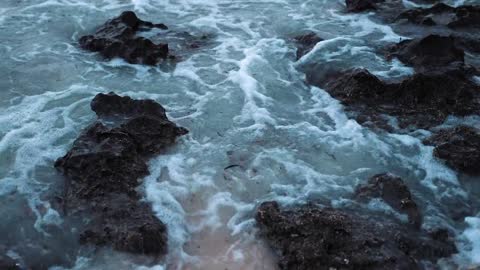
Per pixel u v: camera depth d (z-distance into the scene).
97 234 5.95
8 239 6.00
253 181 6.89
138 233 5.81
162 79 9.11
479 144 7.27
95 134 7.14
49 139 7.47
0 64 9.27
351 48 9.93
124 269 5.65
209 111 8.26
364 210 6.41
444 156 7.23
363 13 11.66
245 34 10.77
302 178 6.97
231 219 6.33
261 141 7.64
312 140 7.70
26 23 10.85
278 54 9.97
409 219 6.25
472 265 5.73
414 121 8.05
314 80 9.21
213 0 12.39
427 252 5.86
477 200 6.69
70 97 8.45
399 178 6.69
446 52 9.16
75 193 6.46
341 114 8.30
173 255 5.85
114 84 8.89
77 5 11.80
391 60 9.49
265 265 5.78
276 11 11.85
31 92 8.54
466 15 10.86
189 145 7.48
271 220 6.10
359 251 5.69
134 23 10.53
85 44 10.01
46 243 5.96
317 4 12.22
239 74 9.23
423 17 11.08
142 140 7.25
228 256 5.88
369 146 7.58
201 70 9.38
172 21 11.30
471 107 8.17
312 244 5.68
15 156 7.14
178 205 6.46
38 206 6.41
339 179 6.98
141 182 6.75
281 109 8.41
